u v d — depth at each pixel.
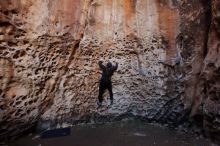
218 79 5.04
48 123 5.82
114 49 6.89
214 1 5.08
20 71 4.97
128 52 6.98
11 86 4.83
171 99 6.39
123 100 7.11
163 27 6.43
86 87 6.59
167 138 5.48
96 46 6.64
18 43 4.86
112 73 6.70
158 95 6.68
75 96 6.36
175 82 6.29
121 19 6.79
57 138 5.29
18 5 4.72
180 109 6.20
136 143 5.12
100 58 6.80
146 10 6.61
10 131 4.93
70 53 6.07
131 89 7.10
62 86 6.04
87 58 6.55
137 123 6.85
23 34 4.91
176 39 6.25
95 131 5.96
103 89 6.69
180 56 6.18
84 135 5.59
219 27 5.08
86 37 6.44
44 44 5.35
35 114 5.42
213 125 5.11
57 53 5.72
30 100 5.25
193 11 5.88
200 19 5.75
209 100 5.26
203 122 5.46
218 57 5.10
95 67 6.72
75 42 6.14
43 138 5.25
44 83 5.52
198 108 5.68
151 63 6.75
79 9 6.07
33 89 5.27
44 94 5.57
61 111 6.08
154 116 6.82
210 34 5.41
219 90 4.99
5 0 4.50
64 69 6.02
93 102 6.77
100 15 6.59
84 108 6.60
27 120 5.25
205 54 5.66
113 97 7.05
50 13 5.37
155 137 5.55
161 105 6.64
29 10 4.94
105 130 6.08
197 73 5.77
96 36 6.61
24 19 4.89
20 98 5.03
